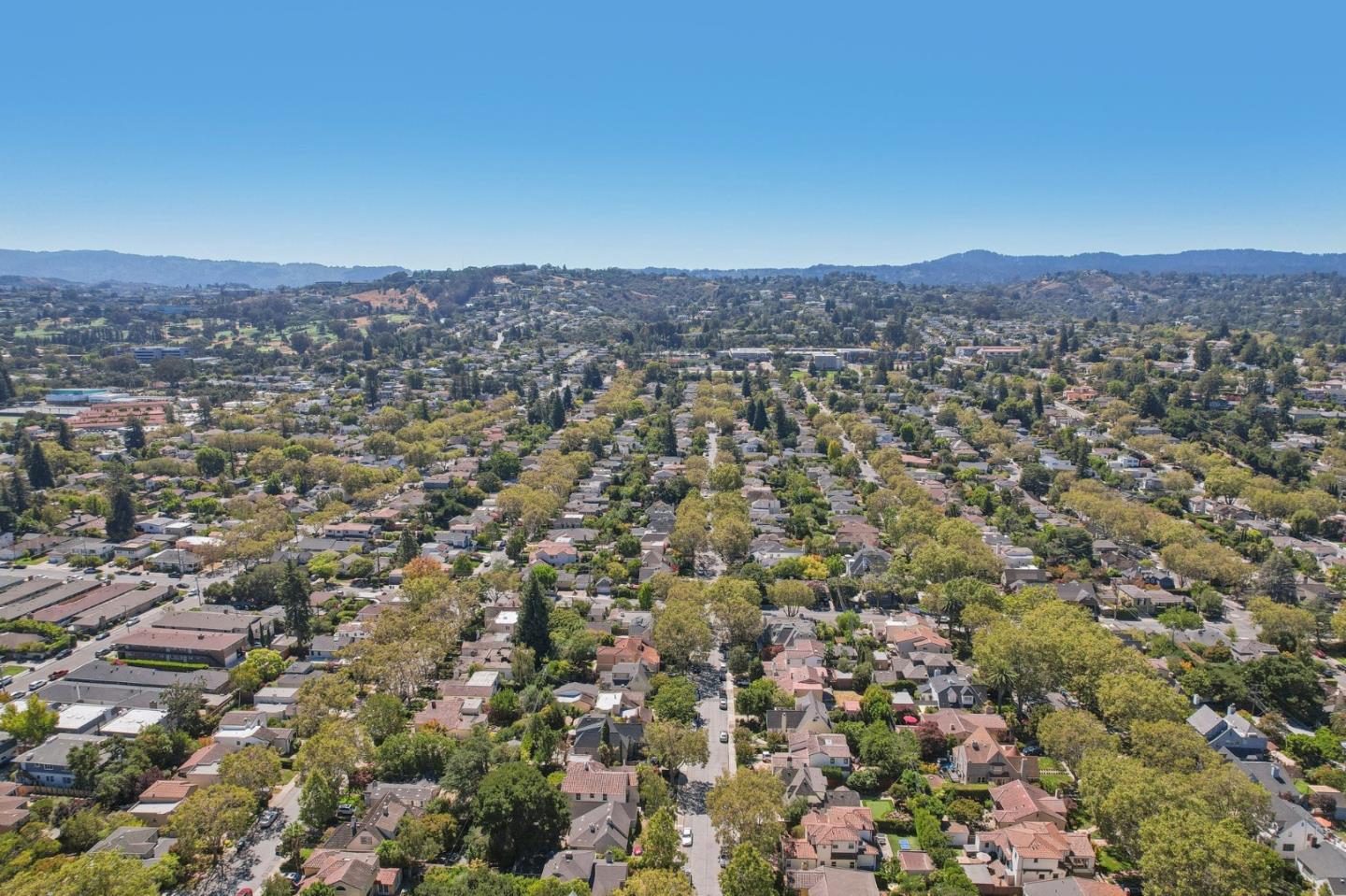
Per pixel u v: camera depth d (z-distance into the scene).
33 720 153.50
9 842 121.06
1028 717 166.88
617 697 166.62
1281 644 196.75
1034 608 193.88
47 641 196.62
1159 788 123.06
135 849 122.44
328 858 121.50
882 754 145.00
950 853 123.56
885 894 119.31
